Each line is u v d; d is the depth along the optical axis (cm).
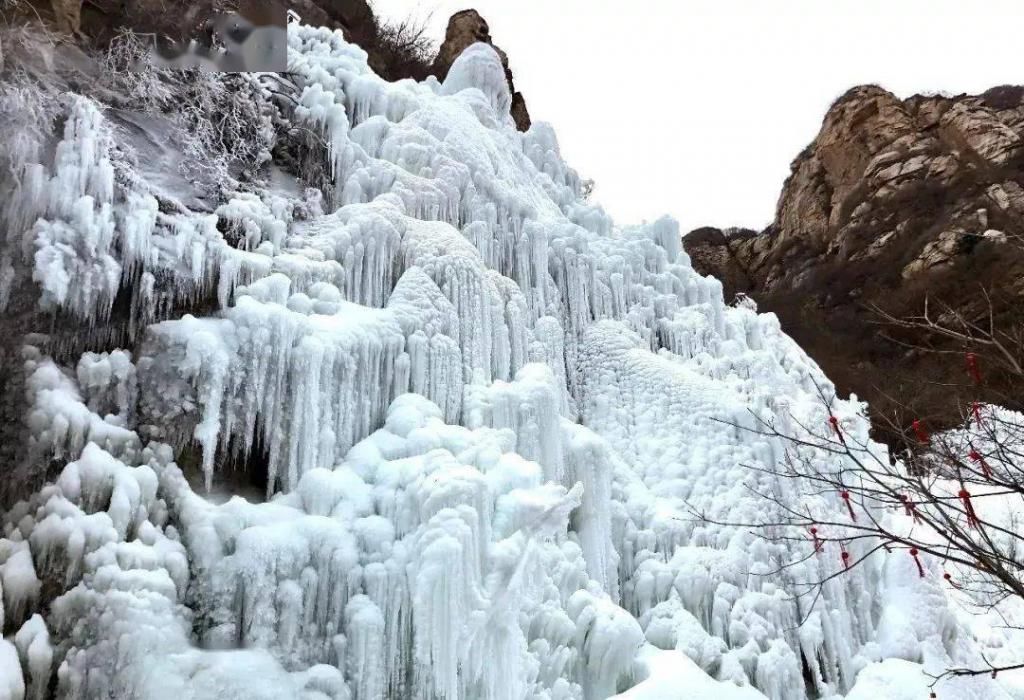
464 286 788
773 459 934
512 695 551
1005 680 1012
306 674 491
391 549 542
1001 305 1852
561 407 928
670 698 635
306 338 612
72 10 716
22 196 545
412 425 638
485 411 727
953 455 538
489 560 545
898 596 912
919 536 1192
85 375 540
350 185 866
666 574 797
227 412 576
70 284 541
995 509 1236
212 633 495
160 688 446
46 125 577
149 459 537
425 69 2028
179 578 496
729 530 850
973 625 1126
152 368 562
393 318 705
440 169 966
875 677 804
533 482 620
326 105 902
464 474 558
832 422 530
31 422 511
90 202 556
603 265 1127
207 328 580
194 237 621
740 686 719
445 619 508
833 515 927
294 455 589
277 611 508
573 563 714
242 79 859
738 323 1323
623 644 665
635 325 1105
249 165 806
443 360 720
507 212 1024
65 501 484
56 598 470
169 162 713
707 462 916
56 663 462
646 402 979
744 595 806
